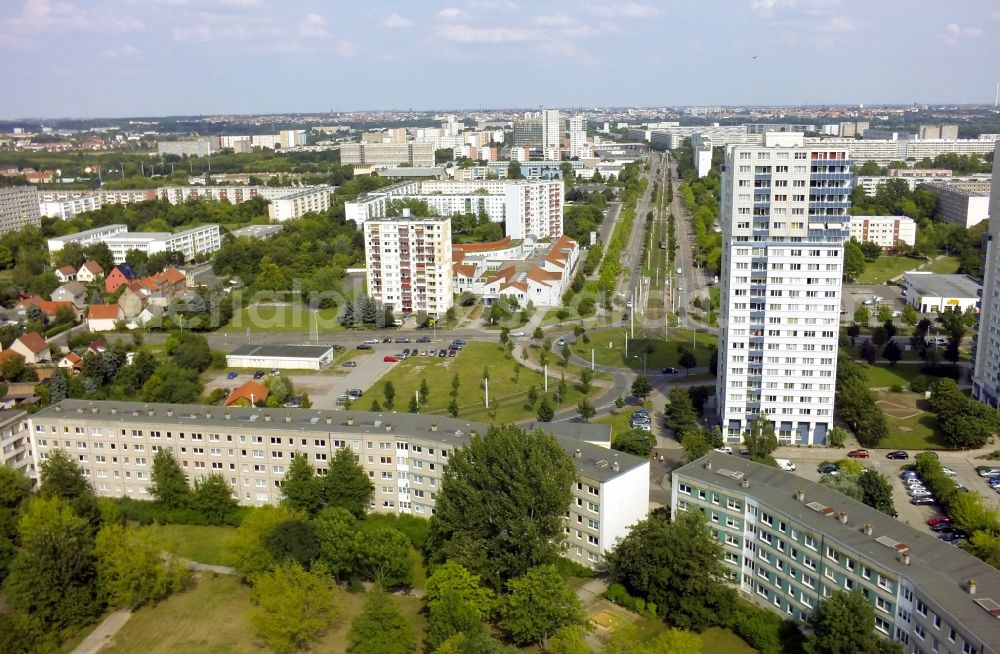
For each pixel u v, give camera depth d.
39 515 184.50
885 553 147.25
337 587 169.88
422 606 173.75
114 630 167.75
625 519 186.50
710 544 163.88
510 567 169.88
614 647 143.38
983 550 171.12
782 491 172.75
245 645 162.00
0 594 177.38
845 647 139.00
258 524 181.62
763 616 161.12
